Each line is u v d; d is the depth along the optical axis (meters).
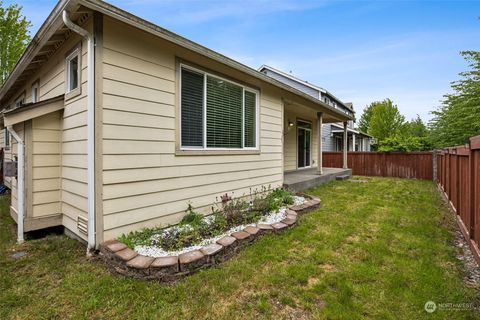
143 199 3.33
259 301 2.16
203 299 2.18
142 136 3.31
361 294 2.23
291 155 10.16
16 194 3.84
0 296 2.21
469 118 7.53
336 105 18.16
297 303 2.14
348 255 3.01
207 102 4.36
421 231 3.80
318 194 6.81
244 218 3.97
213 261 2.73
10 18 10.46
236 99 5.05
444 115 9.12
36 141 3.44
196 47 3.72
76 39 3.21
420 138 11.67
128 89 3.15
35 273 2.59
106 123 2.93
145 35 3.34
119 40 3.05
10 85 5.60
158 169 3.52
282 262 2.85
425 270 2.63
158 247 2.91
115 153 3.02
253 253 3.05
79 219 3.18
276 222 3.91
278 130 6.53
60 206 3.66
